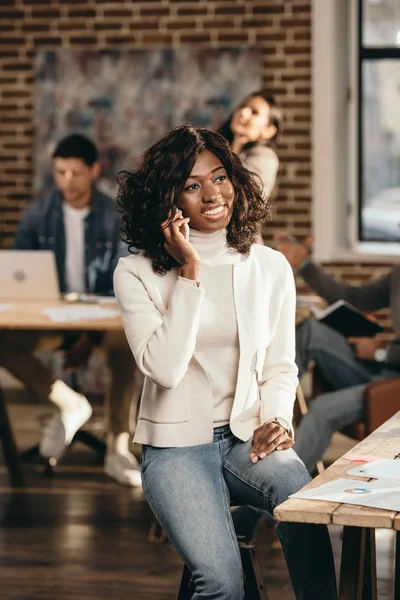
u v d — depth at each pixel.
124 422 4.90
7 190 7.38
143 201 2.47
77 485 4.80
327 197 7.16
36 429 5.99
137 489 4.74
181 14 7.17
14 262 4.93
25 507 4.44
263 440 2.42
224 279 2.52
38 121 7.30
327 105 7.11
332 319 4.47
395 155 7.38
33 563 3.72
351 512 1.75
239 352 2.50
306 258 4.77
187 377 2.45
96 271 5.52
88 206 5.59
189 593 2.42
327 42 7.06
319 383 4.62
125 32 7.22
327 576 2.18
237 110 4.34
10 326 4.27
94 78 7.23
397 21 7.26
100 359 7.15
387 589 3.36
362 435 4.03
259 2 7.10
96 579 3.55
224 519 2.28
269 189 4.18
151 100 7.21
